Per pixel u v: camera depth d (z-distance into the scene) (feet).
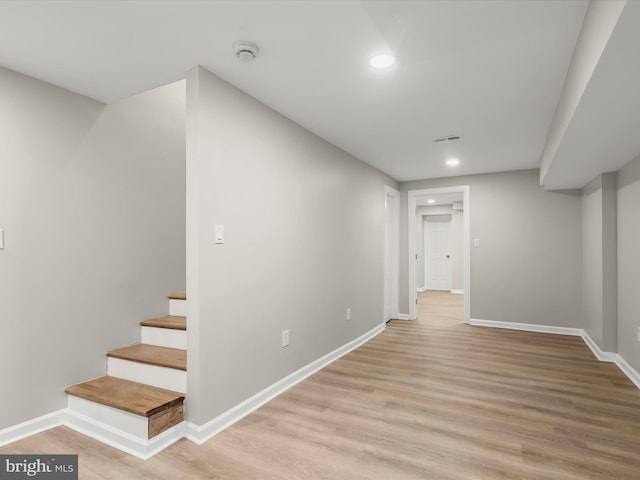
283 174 9.35
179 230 10.19
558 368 10.89
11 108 6.79
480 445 6.59
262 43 6.15
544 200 15.75
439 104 8.75
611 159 9.93
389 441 6.73
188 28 5.67
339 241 12.39
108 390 7.23
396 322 17.81
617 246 11.38
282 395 8.87
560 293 15.44
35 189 7.09
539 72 7.14
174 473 5.75
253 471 5.81
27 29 5.59
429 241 32.40
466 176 17.25
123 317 8.66
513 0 5.02
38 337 7.09
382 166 15.29
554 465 5.98
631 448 6.48
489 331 15.84
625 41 4.09
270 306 8.77
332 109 9.04
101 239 8.23
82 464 5.99
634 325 9.91
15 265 6.79
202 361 6.77
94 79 7.25
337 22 5.57
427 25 5.65
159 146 9.66
